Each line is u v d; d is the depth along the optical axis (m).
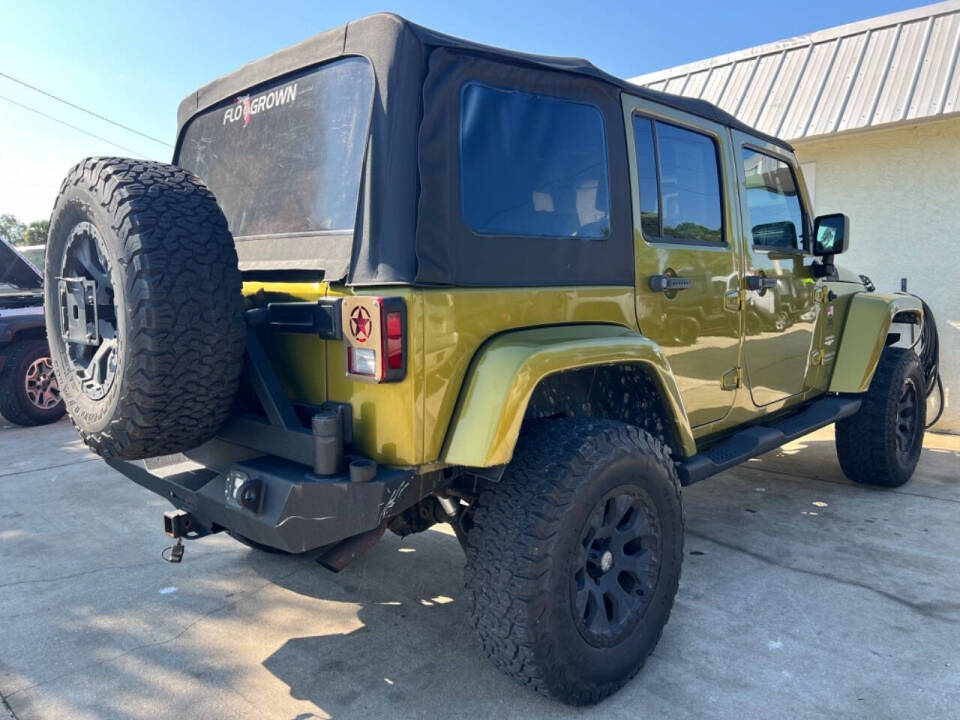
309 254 2.43
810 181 7.02
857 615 3.04
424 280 2.08
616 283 2.75
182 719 2.38
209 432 2.38
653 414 2.81
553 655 2.22
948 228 6.29
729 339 3.41
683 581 3.39
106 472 5.39
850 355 4.40
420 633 2.94
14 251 7.88
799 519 4.25
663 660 2.71
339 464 2.13
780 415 4.19
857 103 6.25
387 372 2.02
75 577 3.49
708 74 7.58
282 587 3.38
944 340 6.41
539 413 2.58
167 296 2.10
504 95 2.39
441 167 2.16
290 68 2.57
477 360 2.21
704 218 3.30
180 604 3.21
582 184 2.63
